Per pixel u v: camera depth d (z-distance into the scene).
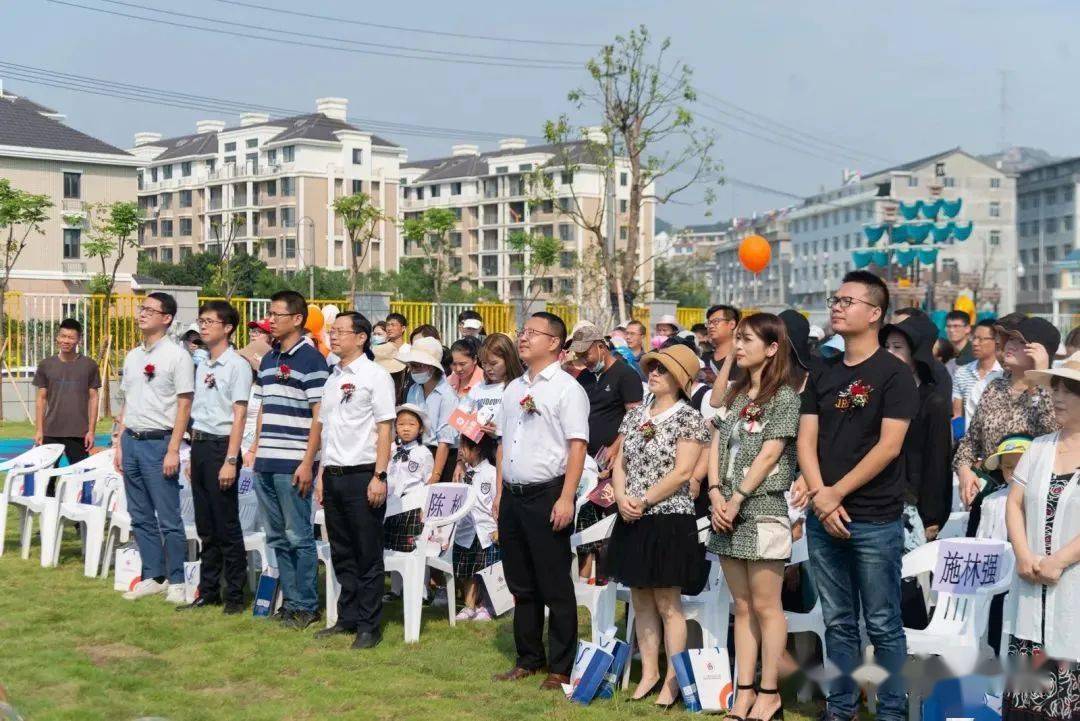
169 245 87.56
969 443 6.67
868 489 5.43
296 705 6.09
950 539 5.57
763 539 5.64
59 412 10.45
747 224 117.44
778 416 5.64
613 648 6.37
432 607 8.40
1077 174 76.44
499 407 7.91
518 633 6.69
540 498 6.47
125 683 6.42
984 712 5.39
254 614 7.99
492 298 67.44
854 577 5.61
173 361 8.37
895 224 29.31
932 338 6.58
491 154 93.12
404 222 48.56
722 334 7.87
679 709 6.07
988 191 79.19
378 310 22.75
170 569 8.44
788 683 6.29
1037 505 4.72
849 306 5.50
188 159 86.06
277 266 80.50
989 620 6.02
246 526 8.86
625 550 6.09
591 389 8.12
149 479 8.41
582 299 32.16
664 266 85.06
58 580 9.05
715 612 6.23
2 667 6.67
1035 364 6.24
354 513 7.22
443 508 7.50
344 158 80.88
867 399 5.41
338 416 7.22
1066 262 74.25
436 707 6.06
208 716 5.89
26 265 46.97
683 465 5.93
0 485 12.94
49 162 47.75
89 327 20.70
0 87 56.50
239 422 7.89
